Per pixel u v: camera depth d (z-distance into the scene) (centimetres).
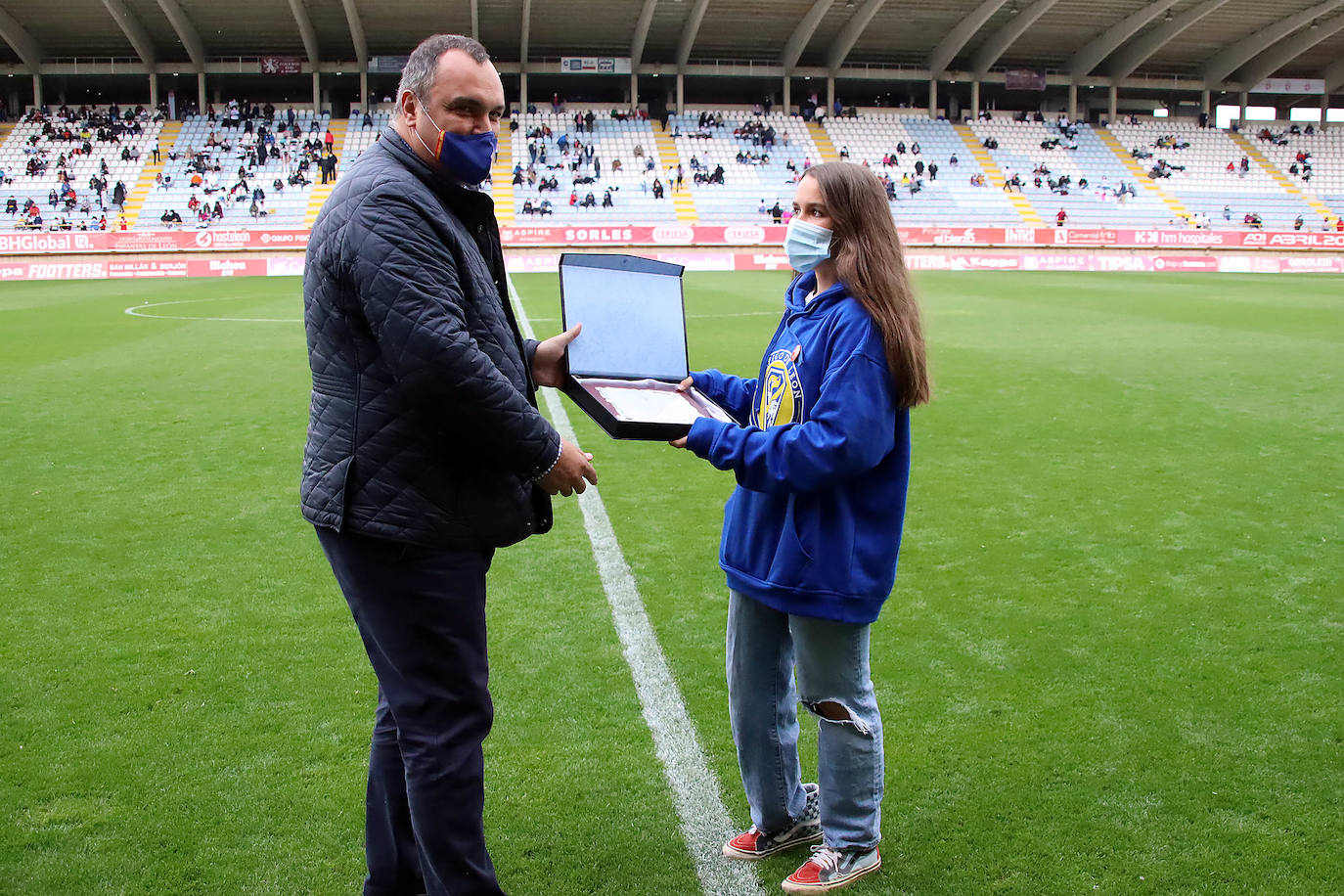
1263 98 5559
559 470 240
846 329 254
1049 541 585
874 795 281
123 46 4400
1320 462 770
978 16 4328
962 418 946
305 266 243
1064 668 417
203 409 988
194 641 447
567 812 319
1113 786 329
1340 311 1991
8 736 362
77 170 4184
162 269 3462
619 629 461
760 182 4459
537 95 5100
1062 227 4084
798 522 265
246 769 341
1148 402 1019
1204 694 394
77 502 666
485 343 244
